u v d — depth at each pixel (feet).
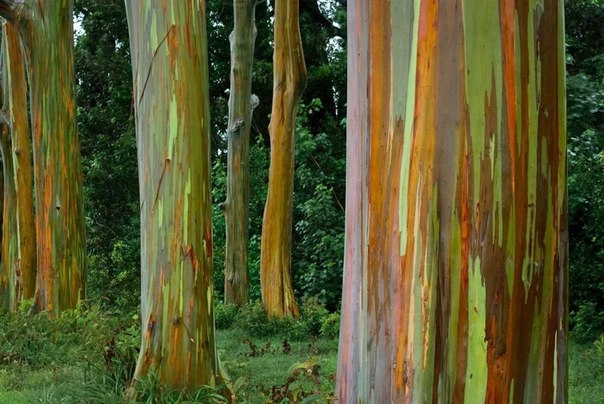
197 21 22.95
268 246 57.36
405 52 7.32
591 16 61.67
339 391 8.17
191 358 22.58
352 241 8.00
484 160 6.88
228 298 60.90
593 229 44.78
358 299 7.72
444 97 6.96
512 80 6.88
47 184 43.98
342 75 78.33
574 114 50.42
